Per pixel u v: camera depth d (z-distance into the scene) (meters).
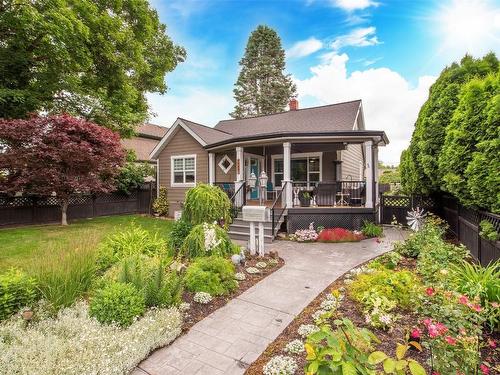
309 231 7.81
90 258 3.84
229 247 5.70
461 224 6.55
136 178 14.03
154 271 3.74
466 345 1.99
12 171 8.98
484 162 4.34
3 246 6.52
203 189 6.45
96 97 11.57
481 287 2.83
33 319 3.03
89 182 9.90
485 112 4.49
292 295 4.02
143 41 13.51
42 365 2.25
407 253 5.41
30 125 8.60
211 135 13.27
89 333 2.71
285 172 8.82
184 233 5.92
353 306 3.49
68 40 9.05
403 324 2.89
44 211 10.72
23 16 8.34
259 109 30.06
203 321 3.34
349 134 8.25
